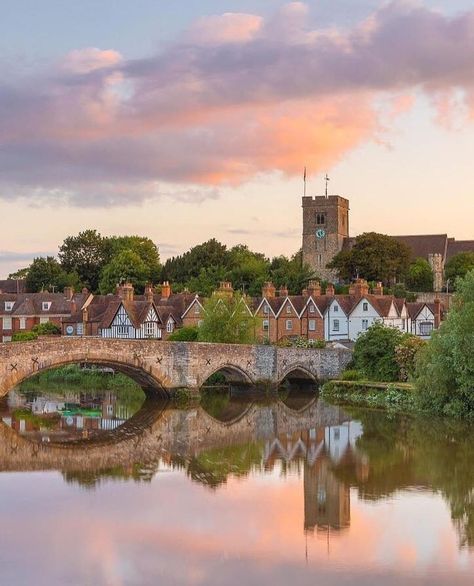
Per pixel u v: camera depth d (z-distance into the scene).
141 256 139.50
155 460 43.28
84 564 26.80
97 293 136.75
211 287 118.56
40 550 28.08
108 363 63.31
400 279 125.56
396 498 34.94
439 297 114.56
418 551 28.08
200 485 37.31
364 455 44.56
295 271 123.44
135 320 97.38
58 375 91.56
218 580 25.52
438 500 34.53
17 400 69.75
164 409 64.88
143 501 34.31
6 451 45.25
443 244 140.50
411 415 59.97
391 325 86.56
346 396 72.88
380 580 25.52
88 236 147.25
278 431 53.88
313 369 79.81
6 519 31.55
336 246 145.88
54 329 105.81
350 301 98.50
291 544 28.81
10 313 111.62
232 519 31.78
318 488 36.72
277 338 100.81
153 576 25.78
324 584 25.22
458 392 57.50
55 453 44.94
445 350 56.88
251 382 74.56
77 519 31.64
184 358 67.88
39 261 137.38
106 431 53.38
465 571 26.22
